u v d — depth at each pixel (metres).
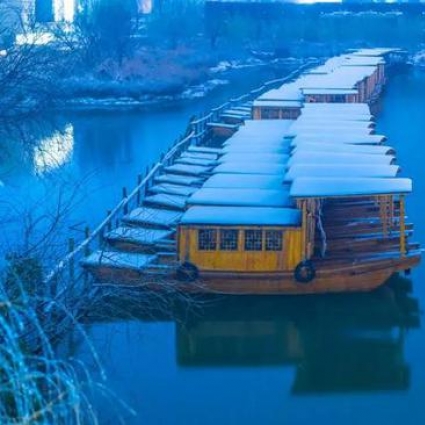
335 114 41.91
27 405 7.70
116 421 17.55
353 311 23.67
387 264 23.70
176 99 75.44
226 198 24.72
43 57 46.09
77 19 79.19
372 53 98.06
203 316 23.12
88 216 33.38
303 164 26.20
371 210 29.02
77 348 19.05
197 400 19.30
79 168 44.50
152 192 34.69
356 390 20.19
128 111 69.50
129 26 82.75
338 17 124.31
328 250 25.27
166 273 23.19
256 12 119.62
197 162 40.41
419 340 22.69
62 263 19.41
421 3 129.88
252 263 23.25
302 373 21.02
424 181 39.69
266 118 53.44
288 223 23.08
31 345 13.81
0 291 11.41
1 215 27.70
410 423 18.38
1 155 37.91
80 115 66.88
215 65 101.69
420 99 74.81
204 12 116.44
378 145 32.00
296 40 120.38
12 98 35.09
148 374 20.31
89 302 19.25
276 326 23.16
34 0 55.12
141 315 22.31
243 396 19.72
